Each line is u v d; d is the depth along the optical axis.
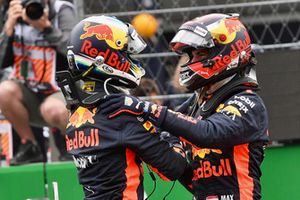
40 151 20.30
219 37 13.24
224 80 13.47
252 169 13.33
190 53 13.68
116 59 13.02
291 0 20.59
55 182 18.97
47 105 19.67
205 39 13.18
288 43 20.75
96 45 12.95
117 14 20.73
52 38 19.83
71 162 19.42
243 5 20.41
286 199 19.25
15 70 20.16
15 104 19.89
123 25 13.23
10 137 20.84
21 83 20.08
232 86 13.34
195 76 13.39
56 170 19.23
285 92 18.86
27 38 19.98
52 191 19.20
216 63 13.27
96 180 13.00
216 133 12.79
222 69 13.32
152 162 13.04
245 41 13.46
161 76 20.94
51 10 19.94
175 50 13.62
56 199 18.73
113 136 12.84
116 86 13.23
